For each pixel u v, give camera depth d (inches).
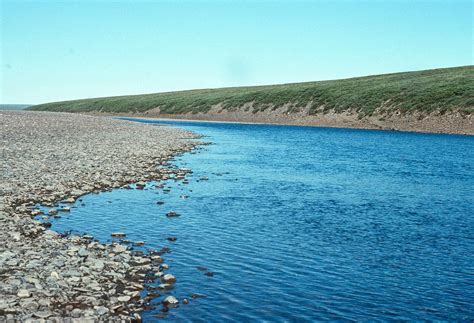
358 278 493.4
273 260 542.6
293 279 484.1
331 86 4931.1
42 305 369.7
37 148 1402.6
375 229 698.2
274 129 3481.8
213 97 5762.8
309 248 593.9
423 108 3412.9
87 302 387.9
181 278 473.4
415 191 1029.8
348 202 896.3
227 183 1073.5
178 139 2272.4
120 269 478.9
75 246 538.9
